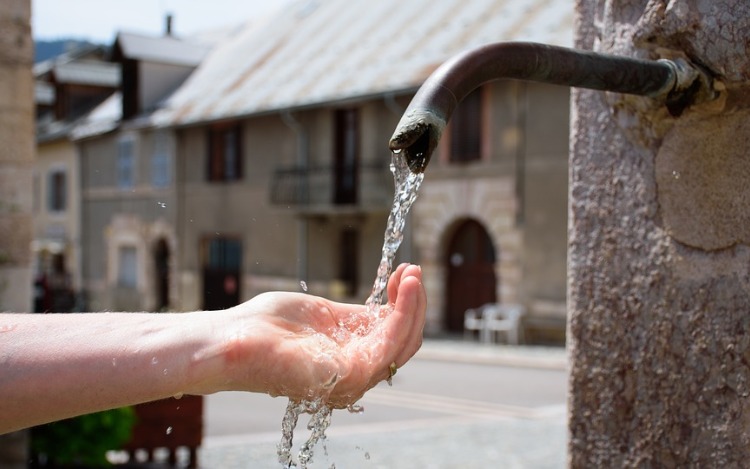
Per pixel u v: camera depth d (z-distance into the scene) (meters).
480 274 19.11
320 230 22.22
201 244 25.91
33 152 4.98
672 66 1.52
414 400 11.84
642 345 1.71
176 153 26.61
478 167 18.56
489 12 20.27
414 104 1.28
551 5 18.75
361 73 21.31
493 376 14.17
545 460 7.73
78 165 30.64
